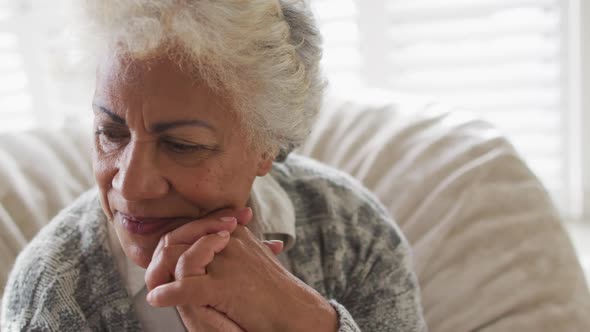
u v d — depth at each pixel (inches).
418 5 72.9
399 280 40.4
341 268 39.6
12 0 74.8
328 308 32.0
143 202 28.7
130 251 30.2
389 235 41.3
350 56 76.7
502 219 48.4
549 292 46.3
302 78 31.0
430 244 48.6
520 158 51.2
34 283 32.6
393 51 75.4
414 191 50.7
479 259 47.5
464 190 49.3
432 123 53.9
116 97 27.1
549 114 71.8
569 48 68.9
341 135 55.8
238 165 29.8
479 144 51.2
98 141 29.6
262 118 30.0
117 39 26.6
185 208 29.4
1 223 45.6
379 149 53.2
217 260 29.0
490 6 70.4
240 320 29.4
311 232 39.8
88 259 33.8
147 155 27.8
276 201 37.9
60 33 30.9
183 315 29.3
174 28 26.0
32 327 31.4
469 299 46.7
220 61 27.4
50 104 80.7
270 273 30.3
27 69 76.9
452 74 74.1
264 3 28.0
